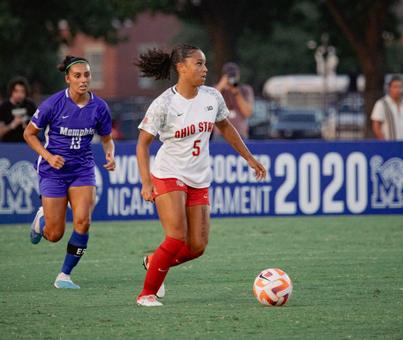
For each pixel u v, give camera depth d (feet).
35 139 101.04
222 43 383.86
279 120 370.53
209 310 85.97
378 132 177.68
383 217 168.04
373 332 76.38
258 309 86.28
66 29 410.52
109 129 104.27
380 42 349.61
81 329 78.07
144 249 131.54
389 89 177.37
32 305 89.45
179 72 86.43
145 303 88.43
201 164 87.86
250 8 388.37
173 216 86.48
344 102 297.53
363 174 170.19
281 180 168.76
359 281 103.35
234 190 167.73
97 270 113.09
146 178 86.02
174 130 86.38
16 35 364.99
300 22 412.57
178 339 74.13
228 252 127.34
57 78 499.10
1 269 114.42
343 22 349.61
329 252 127.44
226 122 90.74
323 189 169.68
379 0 344.69
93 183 102.68
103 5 389.39
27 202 162.50
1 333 76.84
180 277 106.63
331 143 169.37
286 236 143.95
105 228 155.12
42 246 135.85
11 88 163.73
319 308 86.63
